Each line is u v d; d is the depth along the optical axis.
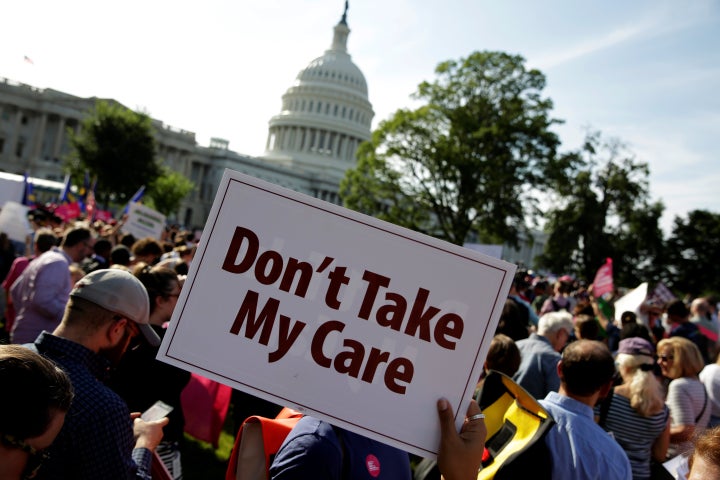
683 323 10.91
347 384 2.61
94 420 2.57
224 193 2.66
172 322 2.62
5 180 16.33
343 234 2.65
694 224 69.88
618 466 3.63
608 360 3.84
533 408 3.46
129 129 64.38
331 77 119.75
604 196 54.97
